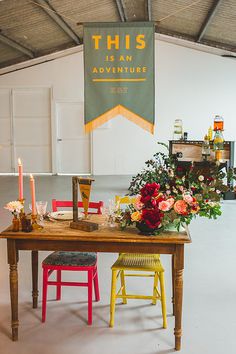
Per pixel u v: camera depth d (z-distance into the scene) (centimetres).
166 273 384
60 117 1172
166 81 1144
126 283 358
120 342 263
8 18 825
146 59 493
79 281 366
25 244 260
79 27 998
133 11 950
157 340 266
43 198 793
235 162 959
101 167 1179
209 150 746
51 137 1176
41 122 1176
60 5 811
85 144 1179
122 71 496
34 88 1160
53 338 268
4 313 303
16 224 262
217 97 1139
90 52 497
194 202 251
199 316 298
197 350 254
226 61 1126
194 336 271
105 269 399
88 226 264
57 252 306
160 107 1152
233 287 352
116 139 1168
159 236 253
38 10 816
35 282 309
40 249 260
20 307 312
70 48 1121
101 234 257
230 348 257
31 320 292
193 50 1127
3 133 1186
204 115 1146
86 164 1186
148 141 1164
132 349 255
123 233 259
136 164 1172
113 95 499
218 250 462
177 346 255
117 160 1174
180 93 1145
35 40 1011
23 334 273
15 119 1178
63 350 254
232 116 1141
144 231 256
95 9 877
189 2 823
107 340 265
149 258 297
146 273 381
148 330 279
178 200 255
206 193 260
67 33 1000
